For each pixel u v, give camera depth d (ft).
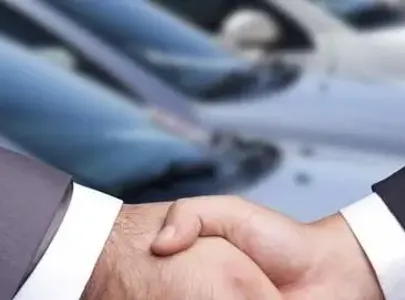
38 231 1.95
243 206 2.43
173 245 2.20
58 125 4.14
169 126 4.20
